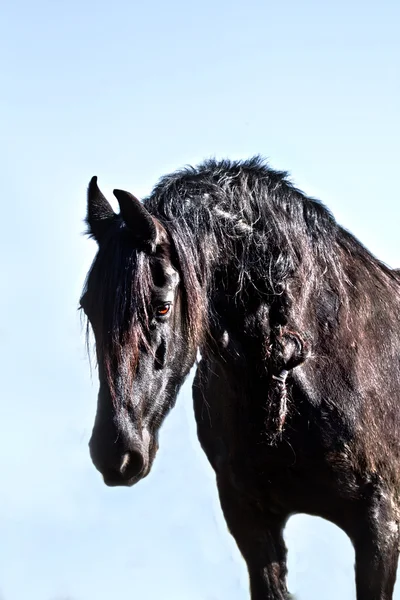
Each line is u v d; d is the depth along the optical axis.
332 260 9.41
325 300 9.28
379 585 8.81
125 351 7.85
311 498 9.20
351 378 9.16
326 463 9.02
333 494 9.09
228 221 8.91
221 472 9.60
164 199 8.80
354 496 9.05
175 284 8.23
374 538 8.94
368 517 9.00
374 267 9.97
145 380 7.98
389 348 9.61
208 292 8.82
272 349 8.98
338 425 9.03
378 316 9.64
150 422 8.09
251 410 9.11
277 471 9.16
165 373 8.15
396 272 10.82
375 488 9.08
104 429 7.81
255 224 9.05
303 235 9.23
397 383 9.56
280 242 9.05
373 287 9.74
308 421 9.03
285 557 9.49
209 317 8.88
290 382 9.05
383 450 9.20
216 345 8.99
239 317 9.00
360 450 9.05
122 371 7.84
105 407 7.85
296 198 9.37
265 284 8.97
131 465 7.90
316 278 9.25
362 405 9.15
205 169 9.32
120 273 8.05
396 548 9.01
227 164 9.41
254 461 9.15
